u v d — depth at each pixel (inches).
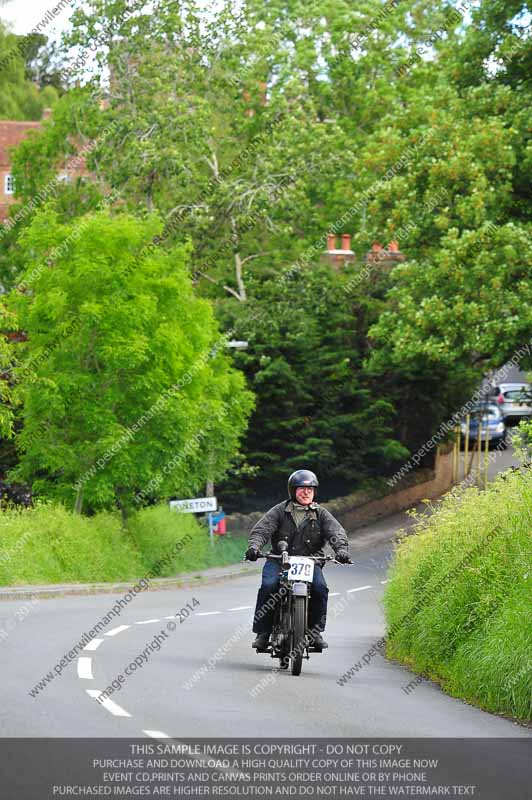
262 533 1350.9
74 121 5502.0
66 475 3476.9
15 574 2925.7
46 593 2785.4
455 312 3661.4
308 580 1330.0
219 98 5433.1
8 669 1278.3
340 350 5221.5
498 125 3720.5
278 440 5078.7
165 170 5019.7
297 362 5113.2
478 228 3688.5
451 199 3882.9
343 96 5935.0
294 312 5036.9
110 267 3314.5
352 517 5132.9
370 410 5226.4
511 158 3722.9
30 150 5767.7
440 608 1471.5
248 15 5339.6
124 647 1642.5
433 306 3708.2
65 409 3383.4
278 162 5017.2
